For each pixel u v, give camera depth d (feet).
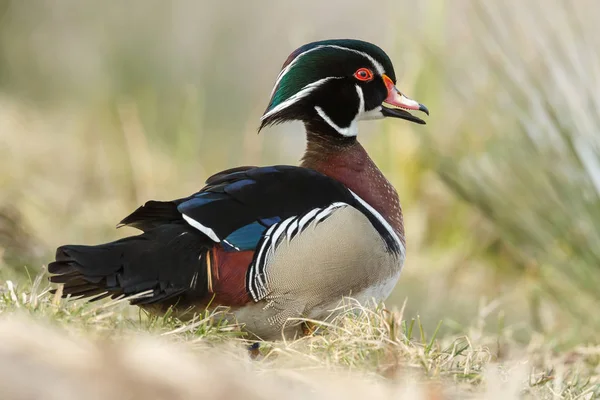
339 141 28.19
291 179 25.04
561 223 37.86
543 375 23.65
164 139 58.54
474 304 38.68
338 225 24.62
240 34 65.92
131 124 52.47
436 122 45.96
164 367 16.24
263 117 28.35
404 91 47.24
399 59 50.03
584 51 38.93
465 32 45.96
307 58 28.25
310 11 70.49
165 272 23.11
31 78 63.93
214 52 64.59
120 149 49.85
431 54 46.14
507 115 40.73
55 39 65.57
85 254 22.44
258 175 24.89
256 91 64.69
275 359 22.58
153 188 48.14
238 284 23.82
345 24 71.05
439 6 47.73
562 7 40.09
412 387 19.42
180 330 21.71
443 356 22.62
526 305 38.83
